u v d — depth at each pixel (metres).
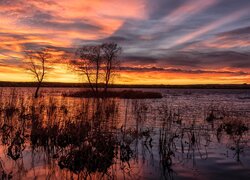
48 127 14.06
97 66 49.59
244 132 17.72
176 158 11.33
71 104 28.31
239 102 50.44
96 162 9.87
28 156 11.18
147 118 24.22
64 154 11.40
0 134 15.35
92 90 45.09
